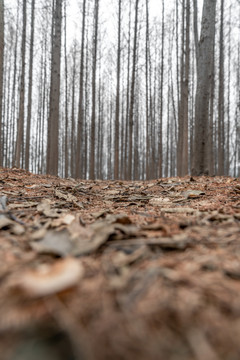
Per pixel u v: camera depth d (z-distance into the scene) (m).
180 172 14.88
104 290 0.70
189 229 1.36
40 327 0.55
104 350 0.50
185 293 0.69
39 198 2.84
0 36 7.59
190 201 2.69
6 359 0.48
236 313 0.60
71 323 0.56
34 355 0.49
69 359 0.49
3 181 4.13
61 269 0.71
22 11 12.14
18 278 0.73
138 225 1.42
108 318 0.58
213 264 0.88
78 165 13.41
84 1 13.31
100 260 0.92
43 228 1.37
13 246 1.07
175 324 0.57
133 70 13.77
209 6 6.43
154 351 0.49
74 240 1.10
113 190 4.05
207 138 6.56
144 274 0.79
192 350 0.50
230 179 4.48
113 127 30.03
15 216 1.76
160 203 2.65
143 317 0.59
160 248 1.06
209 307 0.63
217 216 1.59
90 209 2.30
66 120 16.47
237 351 0.49
